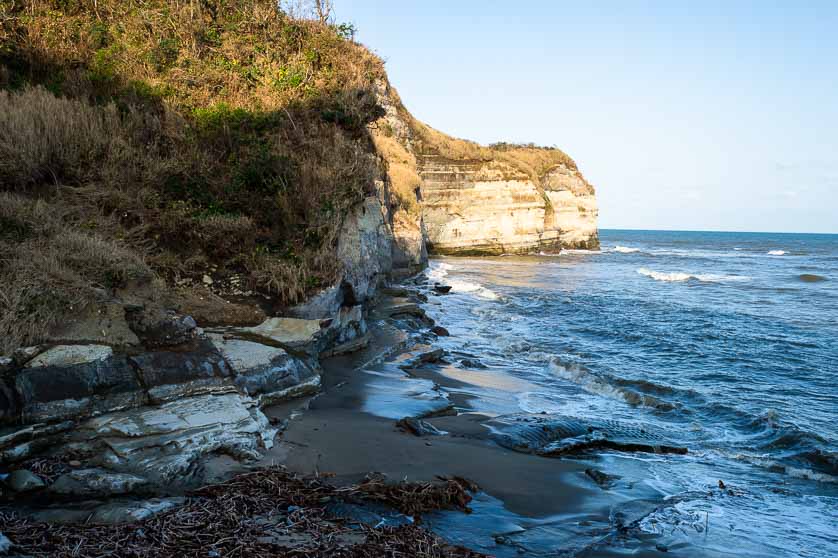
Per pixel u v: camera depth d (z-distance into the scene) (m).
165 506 4.57
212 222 9.59
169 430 5.72
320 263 10.13
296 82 14.47
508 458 6.87
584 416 9.38
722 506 6.08
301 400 8.12
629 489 6.37
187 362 6.88
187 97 12.67
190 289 8.70
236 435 5.93
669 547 5.05
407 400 8.91
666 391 10.88
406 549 4.25
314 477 5.59
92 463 5.23
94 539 3.94
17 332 5.96
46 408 5.57
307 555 3.98
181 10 14.65
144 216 9.31
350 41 18.48
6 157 8.76
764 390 11.23
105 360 6.23
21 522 4.18
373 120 16.38
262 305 9.11
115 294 7.29
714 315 20.75
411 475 5.95
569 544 4.90
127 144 10.30
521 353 14.34
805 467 7.47
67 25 13.02
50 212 8.16
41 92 10.50
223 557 3.85
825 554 5.14
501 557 4.54
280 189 10.89
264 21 15.84
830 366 13.31
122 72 12.59
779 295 28.62
